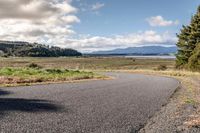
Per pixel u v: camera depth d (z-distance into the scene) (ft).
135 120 34.30
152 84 90.74
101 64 499.92
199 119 35.68
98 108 41.19
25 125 29.37
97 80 106.11
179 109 43.09
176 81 108.06
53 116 34.30
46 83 80.23
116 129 29.55
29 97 48.83
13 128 27.99
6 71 104.17
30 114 34.81
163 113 39.63
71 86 73.72
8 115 33.71
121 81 103.19
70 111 37.96
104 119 33.99
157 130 29.81
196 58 177.68
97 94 57.88
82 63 531.91
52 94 54.29
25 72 109.40
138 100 51.52
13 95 50.72
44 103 43.19
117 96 55.98
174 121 34.32
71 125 30.30
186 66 195.83
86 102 46.21
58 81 90.17
